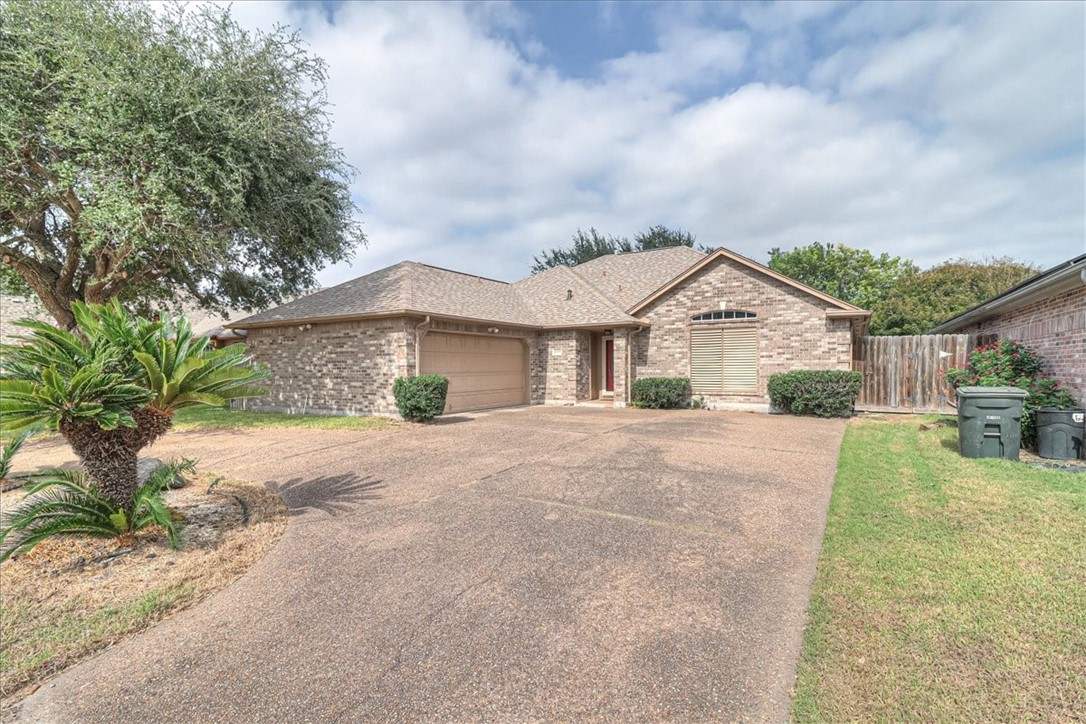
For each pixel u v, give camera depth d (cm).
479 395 1617
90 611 367
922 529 476
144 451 950
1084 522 481
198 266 1697
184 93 1230
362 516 564
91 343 496
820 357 1445
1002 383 895
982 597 350
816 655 294
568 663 297
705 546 464
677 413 1462
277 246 1738
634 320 1644
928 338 1412
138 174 1232
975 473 661
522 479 699
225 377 516
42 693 283
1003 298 952
